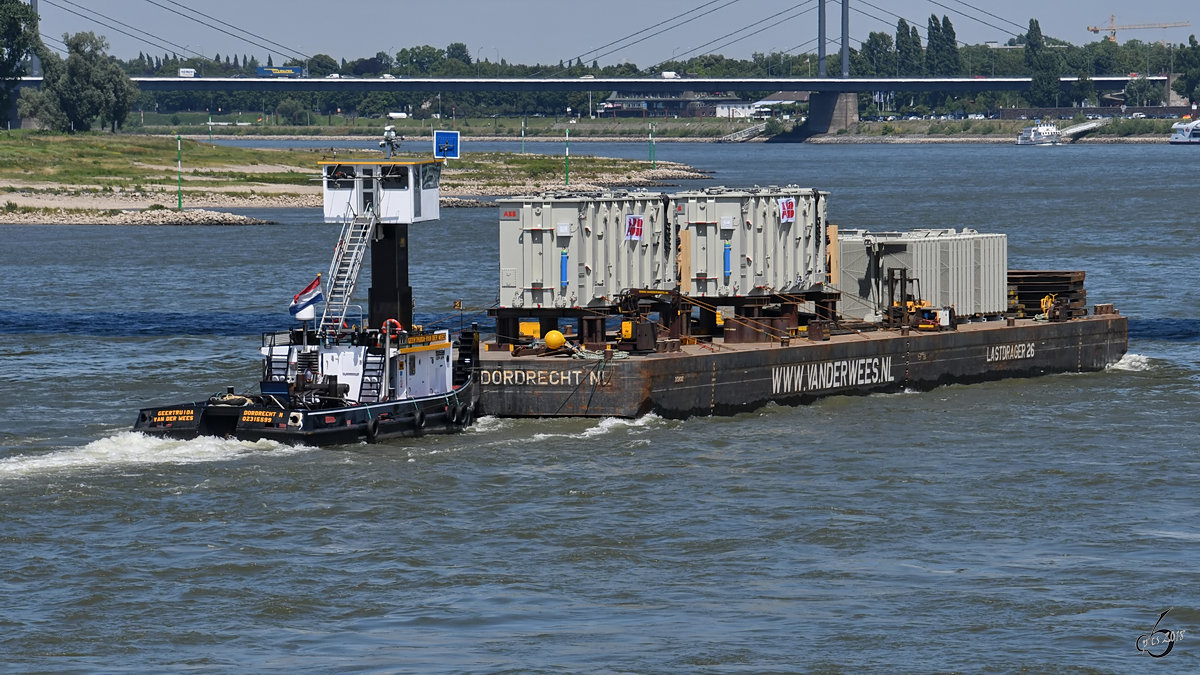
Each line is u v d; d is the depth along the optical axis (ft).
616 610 389.19
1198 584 404.98
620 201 634.43
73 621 379.55
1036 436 582.76
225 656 358.02
